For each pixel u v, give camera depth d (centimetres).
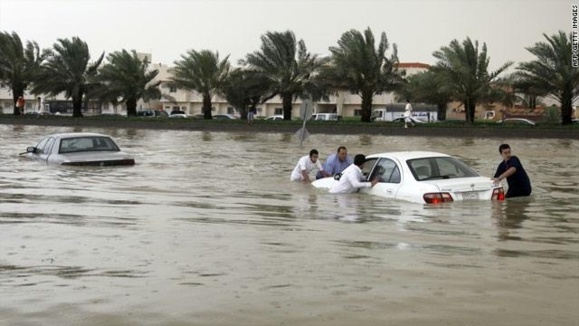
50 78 6041
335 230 867
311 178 1628
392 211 1041
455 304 523
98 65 6216
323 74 5172
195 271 631
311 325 473
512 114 6881
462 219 964
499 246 761
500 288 571
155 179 1580
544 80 4581
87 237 805
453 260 682
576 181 1623
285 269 640
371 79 5088
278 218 974
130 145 3094
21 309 512
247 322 480
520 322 479
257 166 2012
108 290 564
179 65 5828
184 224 910
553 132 4131
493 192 1141
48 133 4191
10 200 1159
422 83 5506
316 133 4688
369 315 495
